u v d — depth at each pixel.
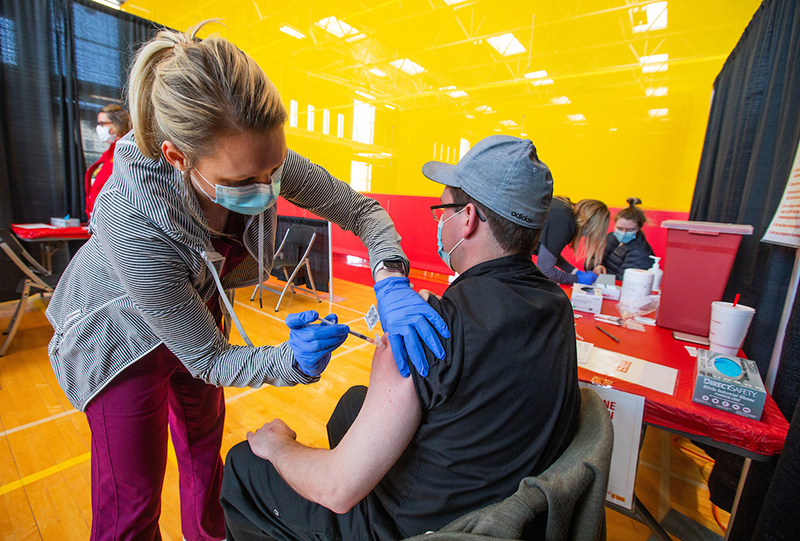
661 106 8.20
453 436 0.55
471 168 0.70
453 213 0.75
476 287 0.63
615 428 0.93
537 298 0.62
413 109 12.77
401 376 0.58
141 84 0.56
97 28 4.18
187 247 0.69
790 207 1.17
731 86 3.03
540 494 0.50
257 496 0.78
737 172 2.24
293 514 0.73
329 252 4.34
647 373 1.01
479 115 11.50
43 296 3.79
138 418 0.87
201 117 0.51
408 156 13.34
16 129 3.72
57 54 3.90
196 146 0.55
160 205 0.63
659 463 1.83
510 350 0.55
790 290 1.16
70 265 0.88
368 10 7.15
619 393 0.92
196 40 0.57
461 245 0.76
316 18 7.48
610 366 1.05
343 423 0.94
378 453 0.55
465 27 7.88
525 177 0.65
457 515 0.57
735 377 0.84
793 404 1.01
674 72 7.80
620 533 1.39
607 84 8.79
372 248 0.99
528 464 0.56
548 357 0.58
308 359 0.68
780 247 1.33
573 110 9.54
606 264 3.05
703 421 0.82
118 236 0.63
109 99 4.34
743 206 1.86
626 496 0.93
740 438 0.79
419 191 13.27
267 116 0.54
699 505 1.55
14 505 1.41
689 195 8.08
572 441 0.62
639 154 8.59
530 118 10.42
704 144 4.09
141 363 0.85
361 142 12.33
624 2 6.37
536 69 9.44
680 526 1.42
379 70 10.86
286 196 0.93
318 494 0.61
